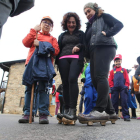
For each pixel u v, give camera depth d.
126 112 3.67
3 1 1.02
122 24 2.05
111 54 2.11
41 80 2.34
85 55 2.43
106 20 2.20
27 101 2.37
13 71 13.07
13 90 12.57
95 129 1.60
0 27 1.02
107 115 2.03
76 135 1.22
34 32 2.44
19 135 1.16
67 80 2.37
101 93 2.01
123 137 1.18
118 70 4.12
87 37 2.37
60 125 2.02
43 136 1.15
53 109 10.08
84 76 3.46
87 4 2.31
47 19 2.61
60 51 2.60
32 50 2.50
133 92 5.33
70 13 2.50
